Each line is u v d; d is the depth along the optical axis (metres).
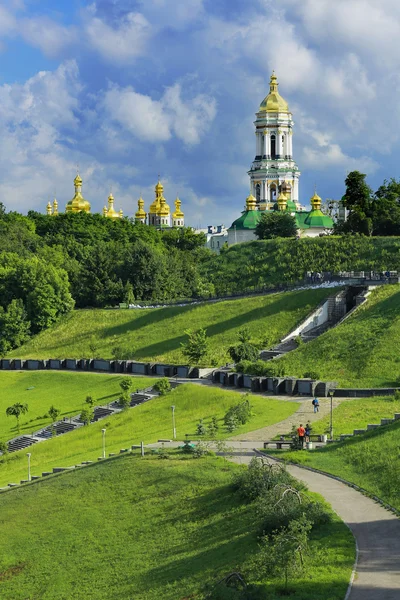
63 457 152.25
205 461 118.75
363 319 192.75
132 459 126.12
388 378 160.88
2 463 159.00
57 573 97.88
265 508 86.12
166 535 98.50
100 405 189.50
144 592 84.75
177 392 175.38
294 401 154.75
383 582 70.88
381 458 106.00
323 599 68.88
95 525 107.75
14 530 112.81
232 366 187.75
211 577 80.88
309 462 110.62
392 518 86.50
